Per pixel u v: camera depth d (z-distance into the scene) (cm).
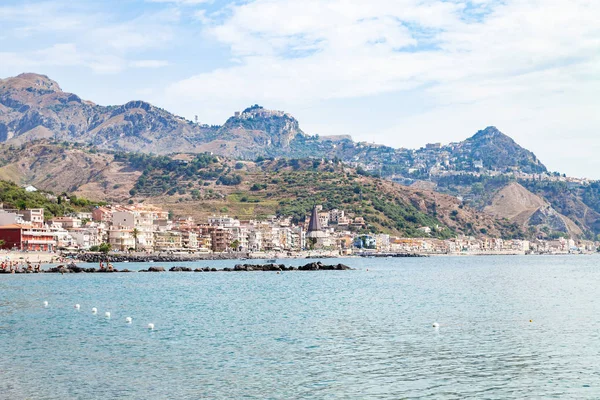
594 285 18838
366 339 8756
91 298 14062
